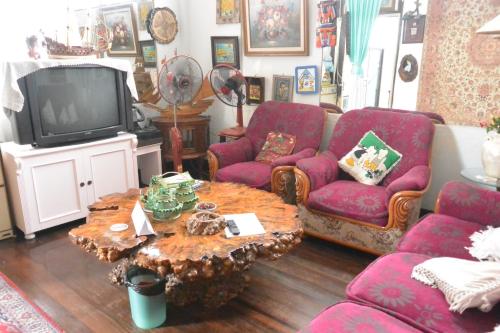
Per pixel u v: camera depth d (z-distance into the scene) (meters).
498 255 1.73
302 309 2.21
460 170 2.98
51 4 3.43
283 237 2.00
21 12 3.25
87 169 3.29
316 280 2.49
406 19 2.97
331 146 3.26
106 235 2.01
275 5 3.71
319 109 3.43
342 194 2.73
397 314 1.47
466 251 1.86
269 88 4.02
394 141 2.96
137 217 2.10
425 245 1.94
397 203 2.46
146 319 2.05
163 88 3.70
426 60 2.95
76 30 3.62
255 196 2.53
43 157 3.01
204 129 4.25
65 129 3.16
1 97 2.96
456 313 1.43
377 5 3.08
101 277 2.56
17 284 2.48
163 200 2.18
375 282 1.64
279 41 3.79
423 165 2.80
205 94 4.29
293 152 3.43
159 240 1.96
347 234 2.75
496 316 1.41
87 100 3.25
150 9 4.21
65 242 3.05
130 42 4.16
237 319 2.13
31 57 3.21
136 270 2.12
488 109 2.76
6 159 3.00
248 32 4.01
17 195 2.99
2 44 3.19
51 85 3.02
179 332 2.04
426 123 2.86
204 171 4.59
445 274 1.54
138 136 3.68
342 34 3.34
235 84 3.83
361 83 3.30
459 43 2.78
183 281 2.09
